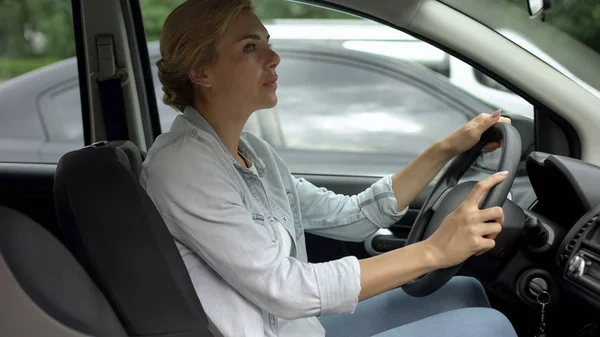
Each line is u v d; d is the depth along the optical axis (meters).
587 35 1.87
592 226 1.48
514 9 1.84
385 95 3.04
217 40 1.44
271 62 1.51
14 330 1.12
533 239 1.62
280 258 1.38
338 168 2.69
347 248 2.16
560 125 1.80
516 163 1.47
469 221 1.37
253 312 1.40
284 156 2.79
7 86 3.12
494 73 1.77
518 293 1.65
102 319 1.22
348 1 1.77
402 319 1.72
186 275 1.32
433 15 1.74
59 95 3.05
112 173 1.27
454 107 2.84
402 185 1.78
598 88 1.80
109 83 2.16
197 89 1.51
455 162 1.72
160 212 1.39
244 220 1.37
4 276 1.11
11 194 2.29
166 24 1.48
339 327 1.74
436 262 1.38
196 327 1.32
